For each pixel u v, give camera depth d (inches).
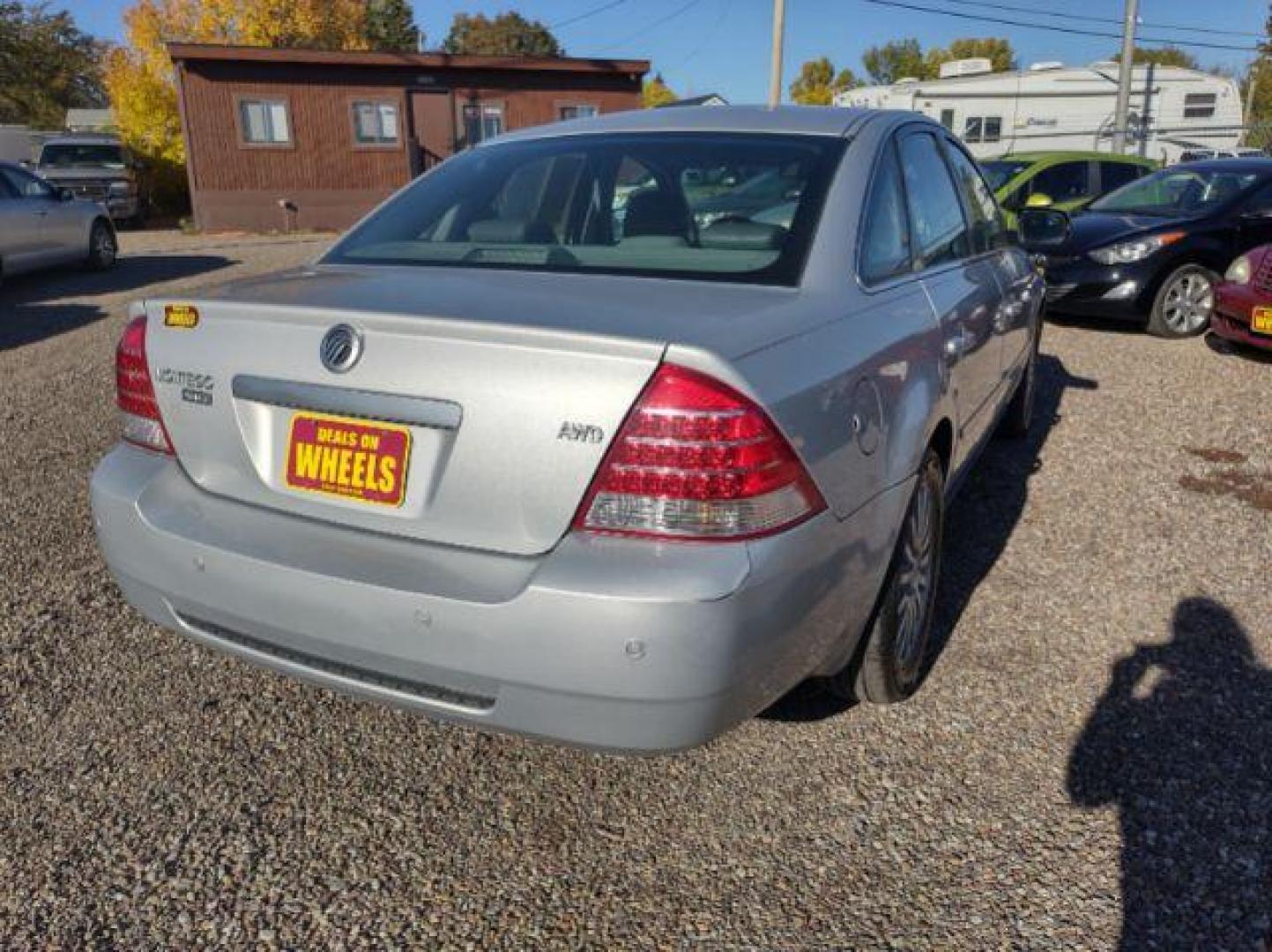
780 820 94.6
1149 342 329.1
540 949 80.0
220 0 1221.1
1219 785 98.9
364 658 81.2
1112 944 79.8
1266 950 79.0
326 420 83.9
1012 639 128.3
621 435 73.0
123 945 79.9
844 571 85.8
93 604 135.6
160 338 94.0
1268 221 333.4
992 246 161.6
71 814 94.3
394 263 105.1
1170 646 126.6
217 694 114.7
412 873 88.0
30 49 1627.7
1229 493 181.6
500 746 106.0
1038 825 93.4
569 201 110.2
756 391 74.4
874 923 82.3
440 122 823.7
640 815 95.3
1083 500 178.2
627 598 71.2
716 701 74.6
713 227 100.0
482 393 76.5
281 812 95.4
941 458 117.4
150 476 94.0
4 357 299.0
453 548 79.0
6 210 437.7
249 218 807.7
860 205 104.2
